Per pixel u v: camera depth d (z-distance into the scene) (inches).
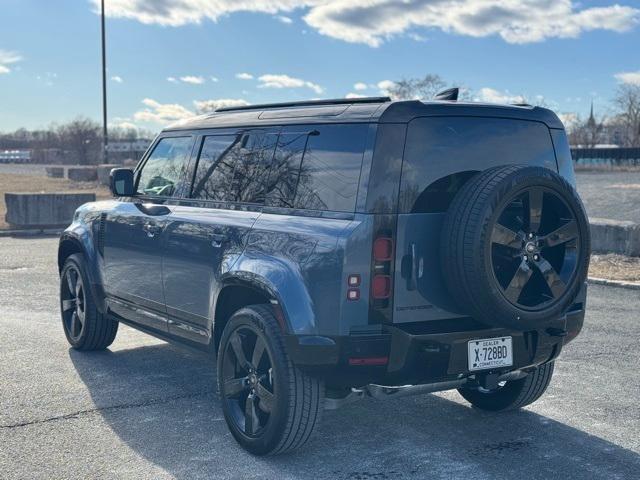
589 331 316.8
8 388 227.0
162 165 232.4
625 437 192.7
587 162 2463.1
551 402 221.6
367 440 188.2
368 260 156.8
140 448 180.5
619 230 522.3
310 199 170.9
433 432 194.9
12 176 1775.3
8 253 548.7
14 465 169.2
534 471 169.5
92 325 263.1
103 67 1496.1
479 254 154.6
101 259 253.0
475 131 172.9
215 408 211.0
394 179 159.8
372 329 157.6
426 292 162.4
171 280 213.6
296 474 166.2
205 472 166.9
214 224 194.5
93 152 2817.4
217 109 221.9
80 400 216.4
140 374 244.4
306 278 162.1
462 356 163.0
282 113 189.2
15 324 315.6
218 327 194.9
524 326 162.6
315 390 167.9
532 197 161.3
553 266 172.7
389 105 162.1
